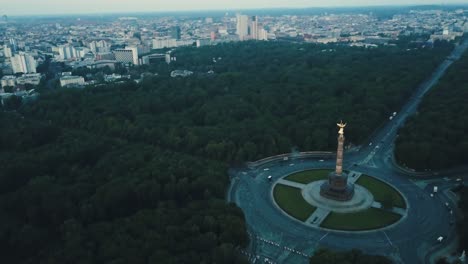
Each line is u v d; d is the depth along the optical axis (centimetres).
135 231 18275
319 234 19412
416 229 19538
